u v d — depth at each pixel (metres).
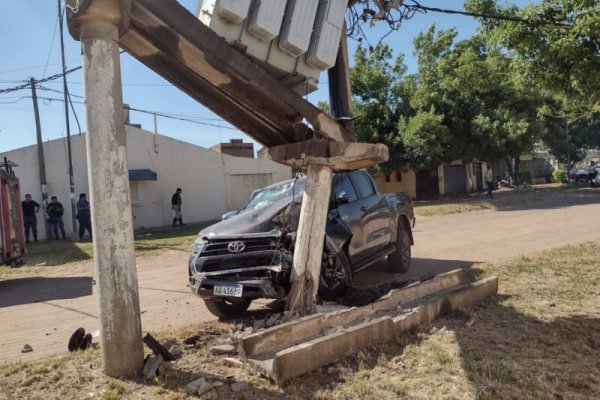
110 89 4.02
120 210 4.07
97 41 3.98
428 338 4.89
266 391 3.84
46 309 7.85
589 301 5.96
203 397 3.75
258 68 4.71
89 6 3.85
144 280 9.90
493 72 10.75
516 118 24.59
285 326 4.61
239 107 5.62
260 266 5.60
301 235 5.47
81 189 22.52
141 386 3.96
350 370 4.16
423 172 30.88
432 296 6.04
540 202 22.44
